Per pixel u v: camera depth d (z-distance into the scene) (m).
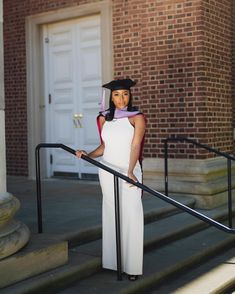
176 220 6.27
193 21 7.26
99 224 5.31
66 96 8.97
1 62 4.08
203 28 7.23
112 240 4.39
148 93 7.70
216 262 5.34
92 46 8.61
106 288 4.14
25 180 8.93
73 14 8.65
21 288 3.76
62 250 4.31
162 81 7.55
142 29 7.74
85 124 8.73
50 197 7.04
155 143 7.62
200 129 7.24
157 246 5.44
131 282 4.27
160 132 7.58
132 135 4.24
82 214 5.83
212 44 7.45
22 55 9.28
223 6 7.75
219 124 7.62
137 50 7.95
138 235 4.24
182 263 4.93
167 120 7.52
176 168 7.33
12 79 9.43
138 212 4.23
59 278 4.10
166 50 7.51
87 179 8.75
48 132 9.20
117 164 4.28
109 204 4.36
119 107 4.30
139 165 4.30
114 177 4.12
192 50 7.28
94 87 8.60
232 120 8.22
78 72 8.79
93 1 8.40
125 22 8.05
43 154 9.17
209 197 7.04
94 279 4.36
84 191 7.56
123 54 8.09
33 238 4.46
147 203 6.67
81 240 5.03
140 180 4.32
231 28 8.36
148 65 7.69
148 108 7.70
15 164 9.45
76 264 4.36
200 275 4.88
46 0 8.95
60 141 9.06
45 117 9.22
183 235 5.91
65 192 7.48
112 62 8.23
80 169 8.84
